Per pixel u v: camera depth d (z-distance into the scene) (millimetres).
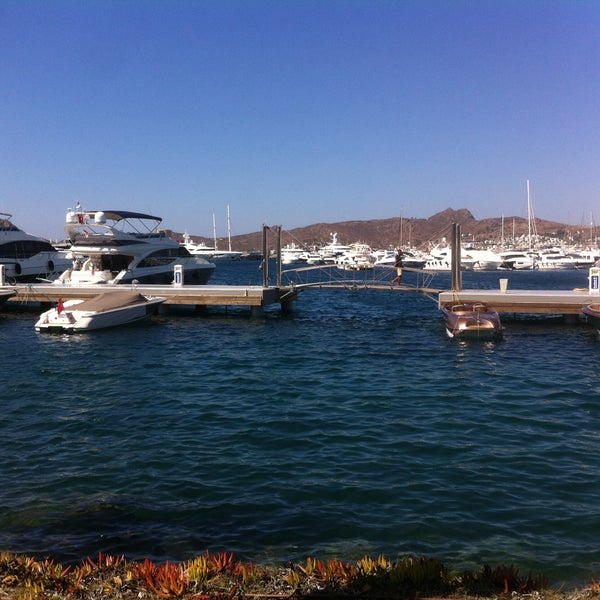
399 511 10266
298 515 10156
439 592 6781
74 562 8594
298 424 15453
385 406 17234
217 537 9406
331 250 175250
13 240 49438
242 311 42469
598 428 15031
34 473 12125
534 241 165000
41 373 22047
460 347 27688
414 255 143375
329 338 30656
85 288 40656
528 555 8742
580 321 35000
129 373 22031
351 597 6652
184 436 14531
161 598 6664
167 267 49906
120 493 11133
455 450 13336
